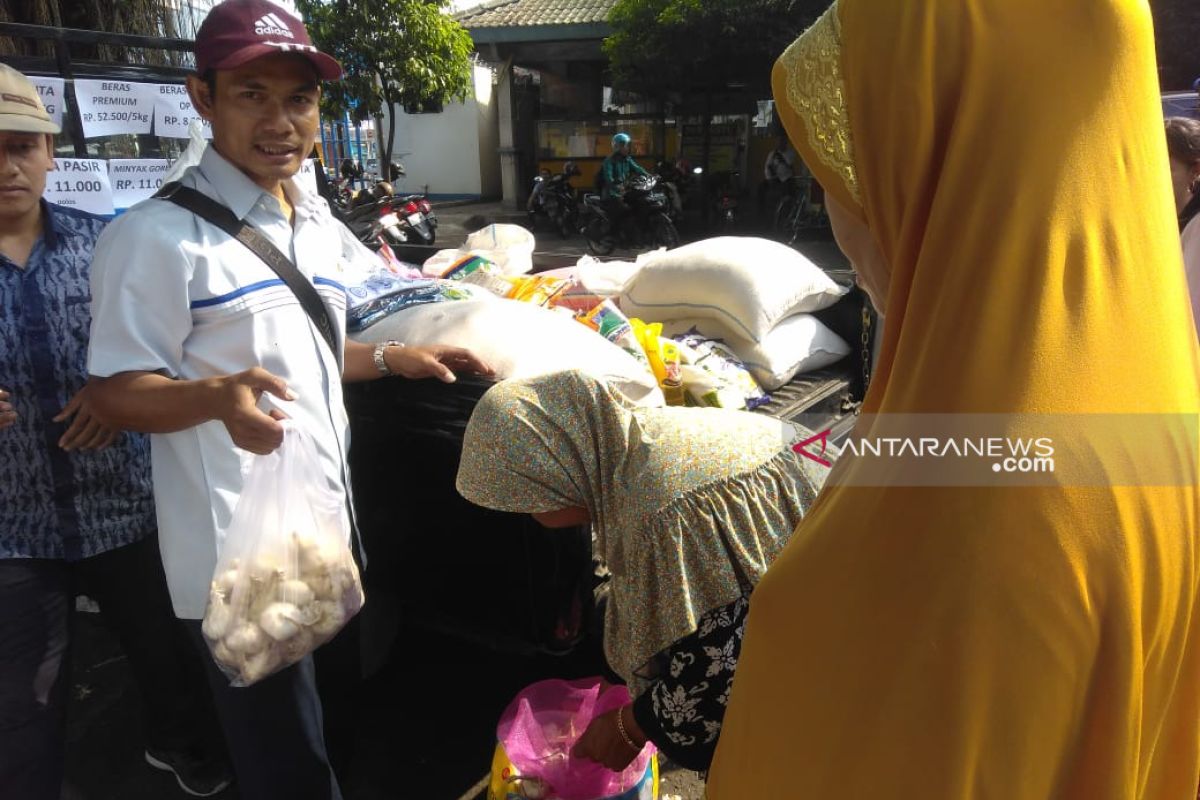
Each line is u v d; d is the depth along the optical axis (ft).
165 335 4.83
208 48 4.83
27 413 5.70
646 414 4.38
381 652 8.20
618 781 5.41
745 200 47.42
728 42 37.91
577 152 49.78
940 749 2.10
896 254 2.40
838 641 2.32
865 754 2.24
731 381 8.90
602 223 35.96
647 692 4.34
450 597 6.83
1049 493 2.02
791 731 2.47
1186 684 2.48
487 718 8.07
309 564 5.01
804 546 2.49
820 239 38.58
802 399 9.48
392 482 6.85
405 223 29.25
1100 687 2.14
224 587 4.83
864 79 2.35
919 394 2.16
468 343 6.61
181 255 4.79
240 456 5.14
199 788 7.20
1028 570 2.01
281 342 5.17
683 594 3.95
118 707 8.41
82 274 5.92
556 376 4.33
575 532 6.08
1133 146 2.15
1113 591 2.07
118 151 11.00
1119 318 2.09
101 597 6.45
